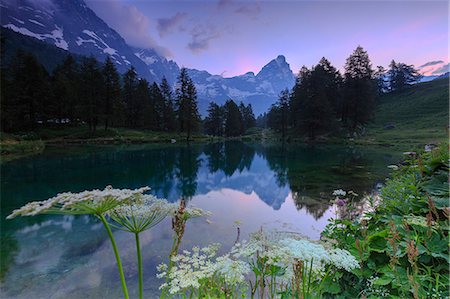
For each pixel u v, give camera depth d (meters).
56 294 4.50
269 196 11.77
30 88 45.72
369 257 2.78
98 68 51.50
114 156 27.55
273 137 69.44
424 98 68.88
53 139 44.38
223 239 6.50
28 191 12.49
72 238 6.89
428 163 4.91
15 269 5.35
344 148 37.25
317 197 11.01
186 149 39.00
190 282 1.87
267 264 2.13
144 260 5.52
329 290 2.55
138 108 65.00
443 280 2.28
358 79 49.81
